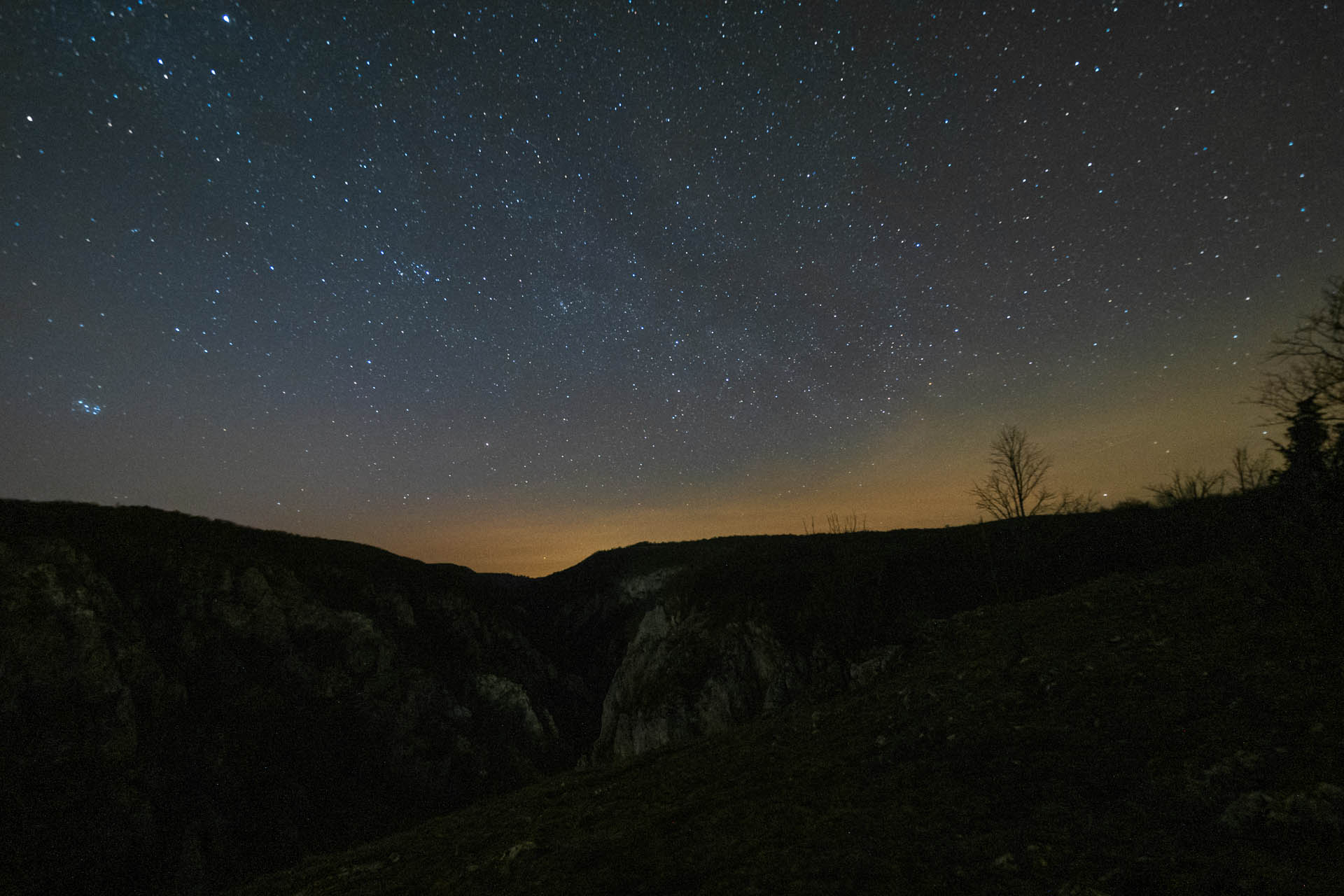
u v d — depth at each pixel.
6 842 28.06
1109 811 7.10
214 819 34.03
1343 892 4.77
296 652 48.12
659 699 40.50
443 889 9.11
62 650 34.31
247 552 53.06
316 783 40.59
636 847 8.87
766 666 37.72
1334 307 15.29
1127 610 17.12
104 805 31.20
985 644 17.81
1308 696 8.46
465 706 57.16
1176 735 8.52
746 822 8.97
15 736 31.09
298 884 11.88
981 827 7.34
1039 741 9.56
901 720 12.70
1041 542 36.72
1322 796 5.91
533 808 13.57
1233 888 5.14
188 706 38.88
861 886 6.41
